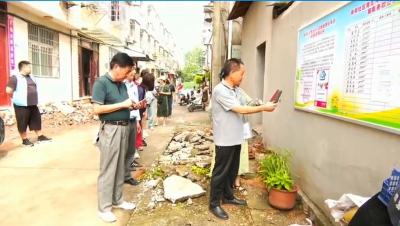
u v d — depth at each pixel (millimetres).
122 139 3273
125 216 3326
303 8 3873
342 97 2783
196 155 5832
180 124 10109
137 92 4949
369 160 2396
